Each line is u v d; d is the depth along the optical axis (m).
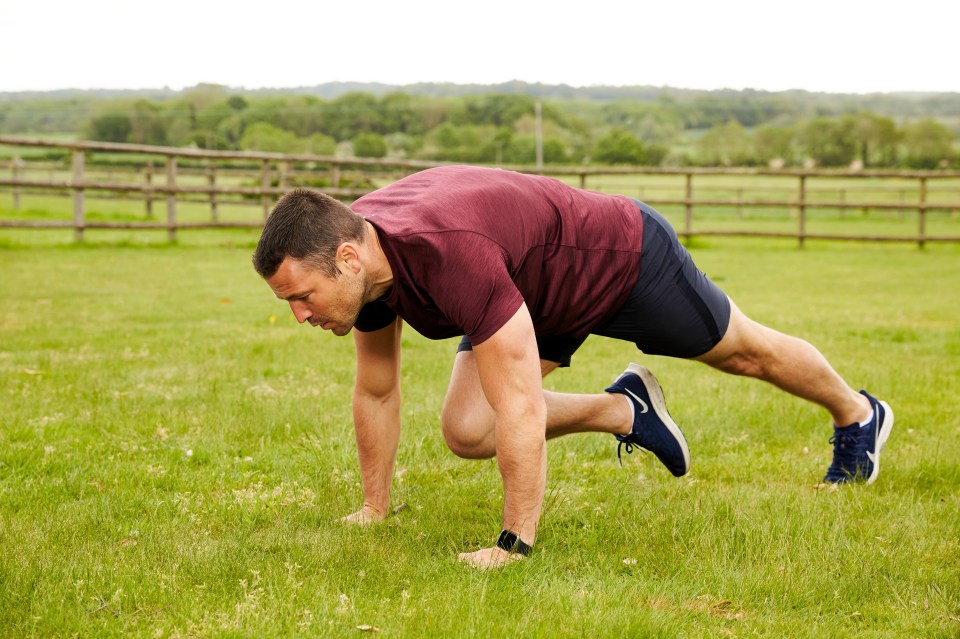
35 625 2.07
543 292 2.51
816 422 4.21
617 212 2.64
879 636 2.15
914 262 13.38
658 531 2.77
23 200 26.58
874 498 3.09
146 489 3.11
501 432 2.36
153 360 5.33
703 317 2.78
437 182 2.41
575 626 2.12
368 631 2.08
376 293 2.29
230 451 3.60
